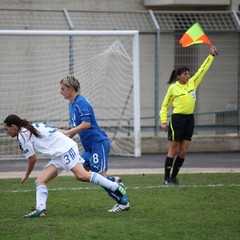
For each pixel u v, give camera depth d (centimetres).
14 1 6656
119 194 2991
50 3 6762
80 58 6194
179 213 2978
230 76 6284
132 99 6278
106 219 2838
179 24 6253
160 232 2578
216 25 6166
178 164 3894
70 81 2991
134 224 2728
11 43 6078
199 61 6306
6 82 6041
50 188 3722
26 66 6116
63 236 2503
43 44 6156
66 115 6047
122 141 5759
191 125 3881
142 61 6494
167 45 6316
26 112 6056
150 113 6631
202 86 6353
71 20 6225
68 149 2853
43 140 2831
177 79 3897
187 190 3641
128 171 4569
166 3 6869
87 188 3716
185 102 3847
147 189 3688
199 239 2469
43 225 2703
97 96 6150
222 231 2608
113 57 6234
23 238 2477
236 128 6219
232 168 4778
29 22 6150
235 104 6284
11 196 3459
